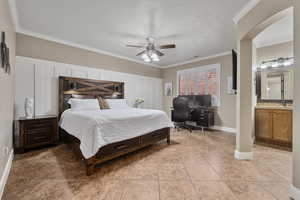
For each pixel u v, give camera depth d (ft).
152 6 7.37
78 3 7.14
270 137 10.69
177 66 19.19
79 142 7.69
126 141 8.08
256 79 12.50
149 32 10.30
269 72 12.04
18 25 9.34
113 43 12.39
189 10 7.70
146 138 9.35
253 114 11.27
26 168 6.83
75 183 5.68
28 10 7.72
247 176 6.31
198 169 6.90
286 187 5.55
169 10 7.70
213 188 5.46
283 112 10.13
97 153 6.64
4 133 5.82
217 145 10.45
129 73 16.92
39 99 10.62
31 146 8.92
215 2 7.02
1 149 5.27
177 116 14.88
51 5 7.30
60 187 5.42
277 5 5.63
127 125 8.11
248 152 8.02
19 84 9.74
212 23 9.04
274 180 6.01
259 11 6.46
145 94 18.56
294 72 4.83
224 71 14.82
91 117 7.14
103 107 12.21
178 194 5.11
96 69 13.89
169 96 20.15
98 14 8.10
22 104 9.83
